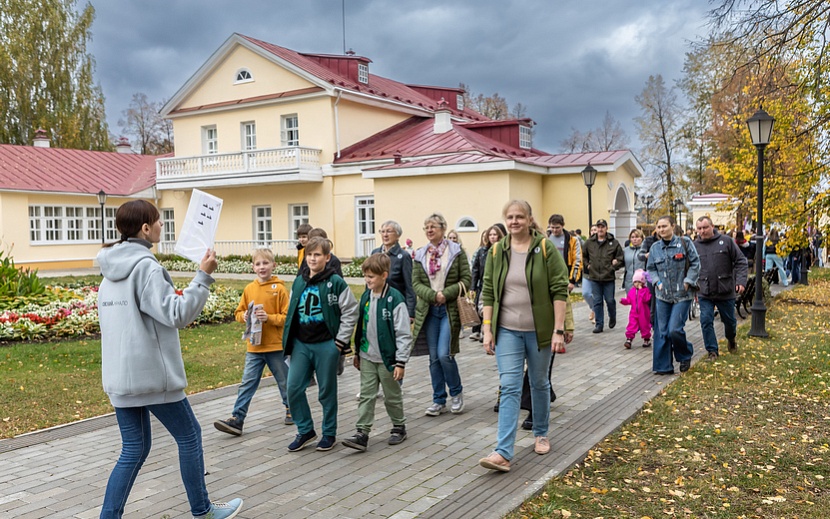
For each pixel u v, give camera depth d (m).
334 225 26.56
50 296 14.09
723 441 5.80
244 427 6.52
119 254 3.84
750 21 12.35
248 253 28.62
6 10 38.31
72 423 6.69
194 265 28.05
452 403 6.96
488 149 24.03
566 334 5.51
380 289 5.77
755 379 8.09
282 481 5.03
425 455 5.60
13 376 8.55
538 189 23.16
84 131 40.59
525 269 5.27
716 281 9.37
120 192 30.52
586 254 12.32
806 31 12.27
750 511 4.40
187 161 28.81
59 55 39.41
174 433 4.02
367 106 28.38
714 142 34.91
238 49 28.62
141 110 60.09
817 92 13.25
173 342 3.92
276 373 6.40
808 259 21.95
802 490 4.74
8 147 29.45
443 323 6.81
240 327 12.68
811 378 8.02
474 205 21.09
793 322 12.94
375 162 25.22
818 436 5.93
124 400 3.79
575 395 7.54
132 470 3.83
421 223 21.97
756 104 14.02
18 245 26.78
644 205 45.53
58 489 4.95
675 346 8.62
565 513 4.33
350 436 6.18
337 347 5.70
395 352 5.70
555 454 5.50
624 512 4.39
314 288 5.67
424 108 31.38
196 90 30.11
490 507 4.46
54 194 28.08
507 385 5.20
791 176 14.86
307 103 27.12
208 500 4.18
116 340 3.78
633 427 6.29
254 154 26.94
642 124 41.00
